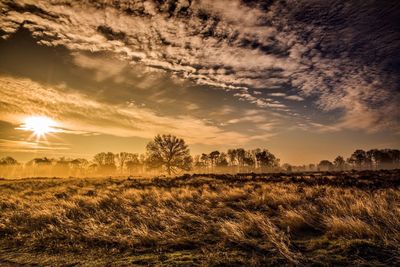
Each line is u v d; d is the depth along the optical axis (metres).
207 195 14.59
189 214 9.66
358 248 5.90
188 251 6.35
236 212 10.00
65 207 12.22
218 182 24.83
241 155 120.69
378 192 13.42
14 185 27.50
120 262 5.73
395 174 27.94
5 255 6.45
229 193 14.70
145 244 6.98
